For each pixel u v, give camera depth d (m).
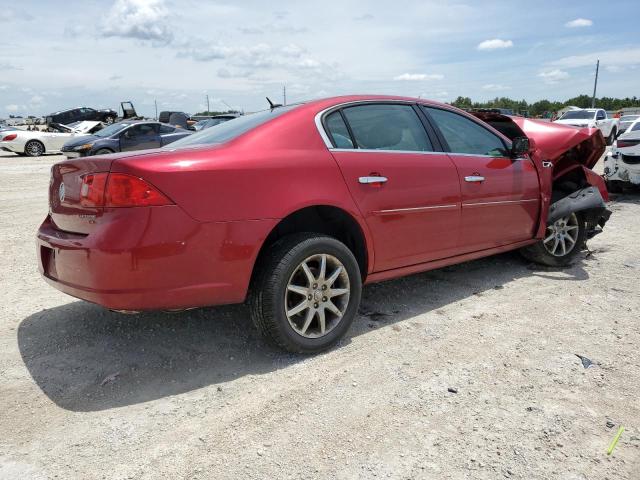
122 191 2.45
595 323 3.49
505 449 2.19
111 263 2.43
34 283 4.36
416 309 3.77
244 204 2.68
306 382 2.73
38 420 2.40
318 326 3.08
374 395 2.61
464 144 4.00
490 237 4.08
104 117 32.03
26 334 3.32
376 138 3.42
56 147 20.98
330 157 3.07
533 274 4.63
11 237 6.05
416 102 3.82
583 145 5.12
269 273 2.78
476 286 4.29
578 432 2.30
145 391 2.66
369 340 3.24
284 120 3.07
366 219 3.17
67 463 2.11
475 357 3.01
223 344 3.18
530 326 3.45
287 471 2.06
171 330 3.37
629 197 9.13
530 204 4.38
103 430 2.33
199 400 2.57
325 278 3.02
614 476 2.03
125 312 2.55
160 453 2.17
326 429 2.33
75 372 2.85
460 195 3.74
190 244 2.55
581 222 4.84
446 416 2.43
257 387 2.69
